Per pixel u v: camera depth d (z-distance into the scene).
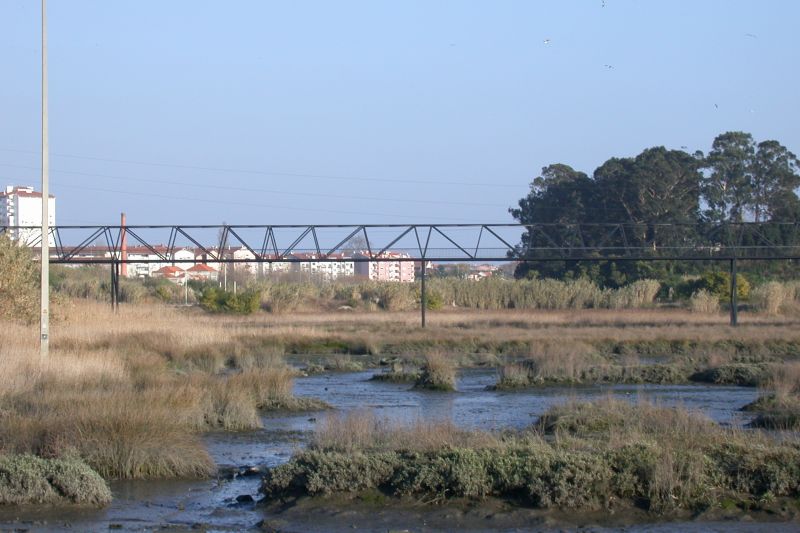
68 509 16.44
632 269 106.94
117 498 17.25
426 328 65.38
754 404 29.17
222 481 18.61
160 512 16.33
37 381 27.14
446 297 94.56
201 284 110.25
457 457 16.75
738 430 19.97
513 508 15.85
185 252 156.88
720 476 16.39
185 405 24.61
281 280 129.00
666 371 39.56
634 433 18.84
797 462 16.59
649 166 106.25
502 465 16.48
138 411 20.08
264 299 89.12
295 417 27.42
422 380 37.03
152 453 18.94
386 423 21.17
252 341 52.38
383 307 93.62
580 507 15.85
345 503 16.22
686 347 54.12
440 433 19.19
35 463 17.12
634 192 106.25
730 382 38.12
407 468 16.59
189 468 18.97
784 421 24.53
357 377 42.00
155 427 19.53
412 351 53.25
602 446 17.94
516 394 34.59
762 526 15.07
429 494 16.28
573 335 58.66
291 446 22.47
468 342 56.53
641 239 105.44
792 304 84.69
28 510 16.36
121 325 53.75
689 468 16.25
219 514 16.16
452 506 15.98
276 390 30.03
